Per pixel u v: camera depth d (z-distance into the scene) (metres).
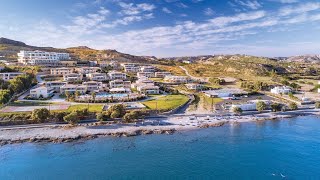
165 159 97.88
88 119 138.38
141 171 89.19
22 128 125.62
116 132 122.88
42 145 109.38
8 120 129.88
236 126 137.25
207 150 105.88
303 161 97.19
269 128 134.25
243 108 165.50
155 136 121.06
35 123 131.50
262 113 161.62
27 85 199.62
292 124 141.50
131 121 136.88
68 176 85.94
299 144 112.44
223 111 162.25
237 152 104.19
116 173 87.81
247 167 92.75
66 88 194.25
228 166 93.25
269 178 86.12
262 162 96.31
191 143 113.12
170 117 148.12
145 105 164.50
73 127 128.25
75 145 109.81
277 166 93.50
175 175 86.69
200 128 133.00
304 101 189.25
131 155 101.06
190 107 168.88
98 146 109.12
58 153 102.38
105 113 138.25
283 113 163.25
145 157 99.50
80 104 163.25
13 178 84.56
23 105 157.50
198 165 93.69
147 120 141.38
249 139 118.31
